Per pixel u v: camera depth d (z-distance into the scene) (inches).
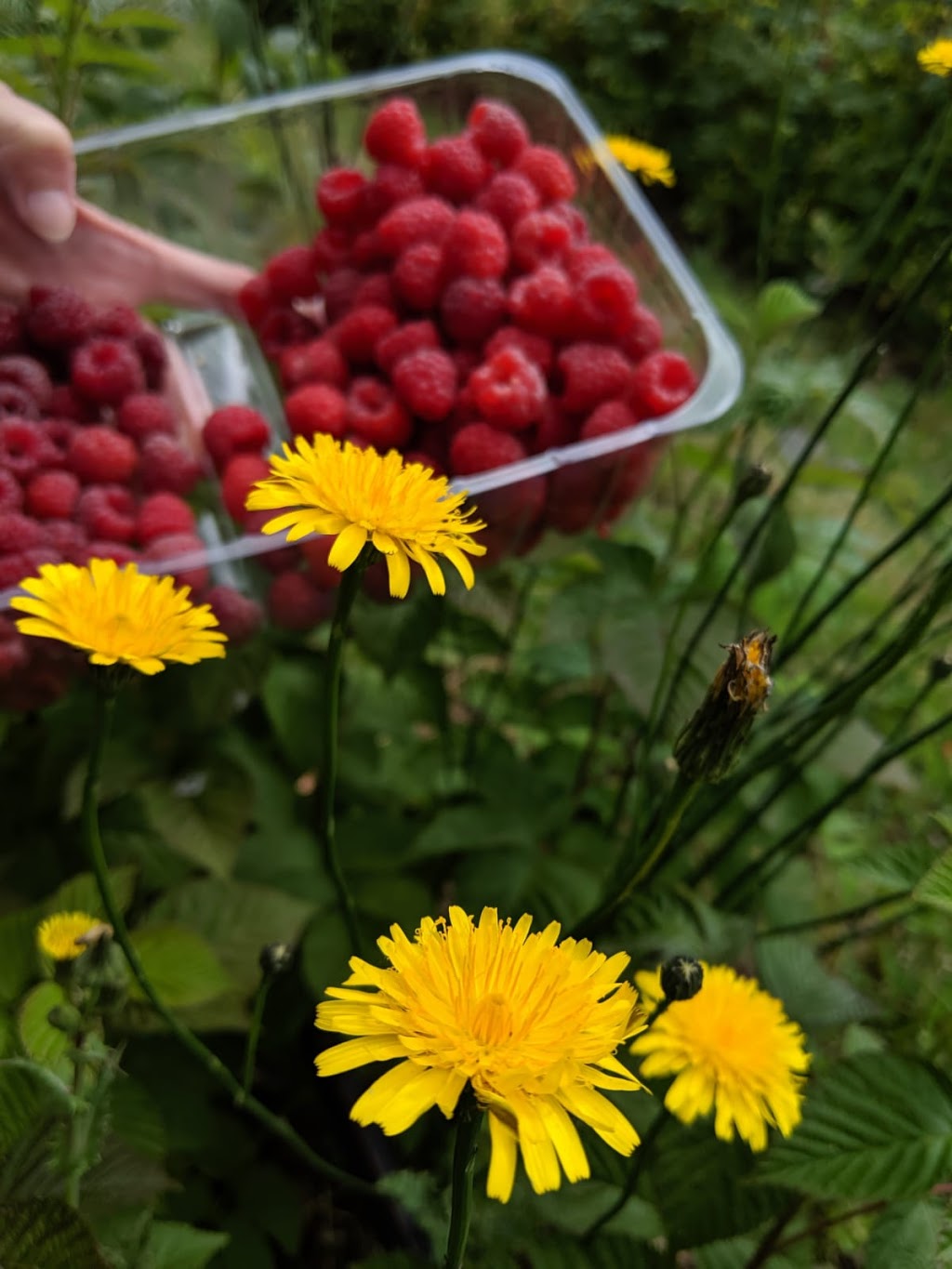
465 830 9.9
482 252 9.9
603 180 11.8
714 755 5.1
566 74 27.0
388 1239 9.6
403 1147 9.2
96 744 5.0
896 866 7.7
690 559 14.1
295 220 13.0
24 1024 6.5
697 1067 6.3
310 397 9.8
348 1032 3.9
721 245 24.7
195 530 9.6
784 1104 6.4
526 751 13.6
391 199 10.5
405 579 5.0
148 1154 6.5
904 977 11.0
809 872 10.8
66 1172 4.8
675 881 9.6
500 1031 3.7
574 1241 6.6
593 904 9.6
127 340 10.2
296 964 10.2
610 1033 3.9
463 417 9.7
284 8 16.8
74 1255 4.9
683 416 9.6
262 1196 9.3
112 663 4.7
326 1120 10.3
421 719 11.1
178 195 12.0
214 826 9.7
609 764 13.2
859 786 8.3
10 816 9.9
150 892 9.8
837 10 23.7
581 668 11.7
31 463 9.1
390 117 10.4
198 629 5.0
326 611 9.7
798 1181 6.1
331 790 6.1
